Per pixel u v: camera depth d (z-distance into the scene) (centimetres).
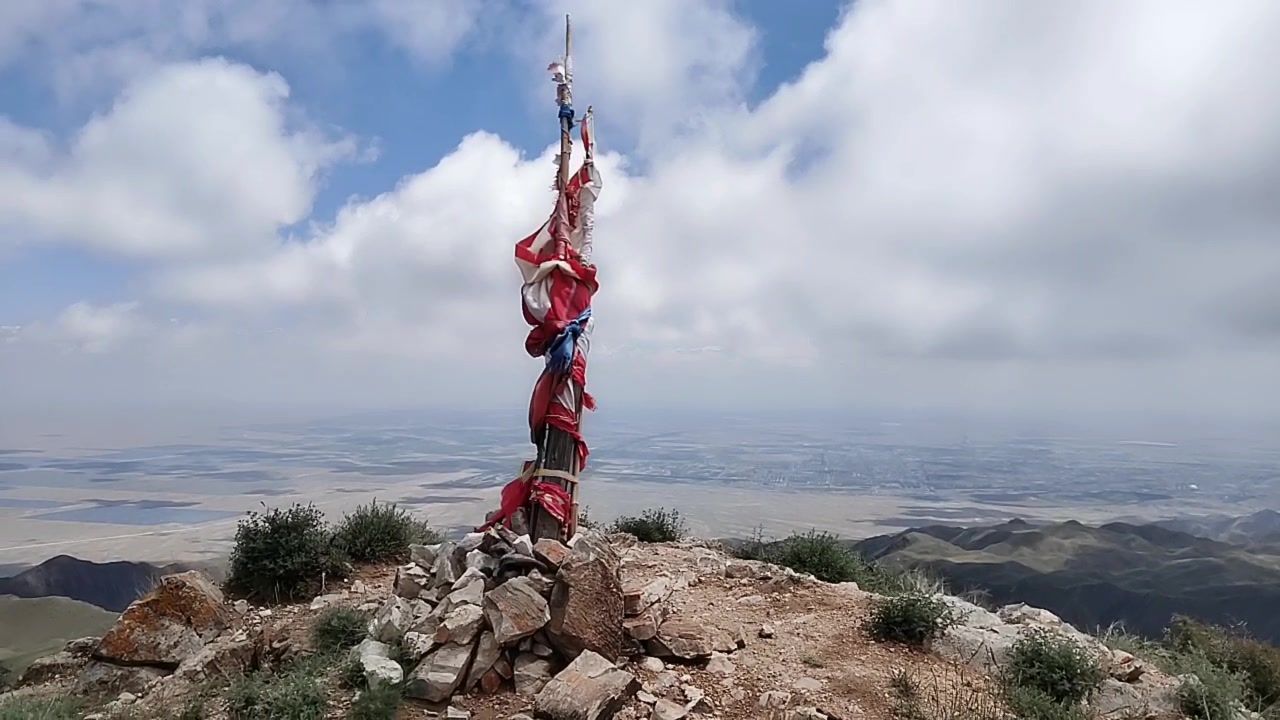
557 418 900
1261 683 920
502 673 707
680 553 1355
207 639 948
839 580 1296
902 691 763
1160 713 788
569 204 948
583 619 725
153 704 792
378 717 641
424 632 755
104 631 1078
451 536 1402
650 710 677
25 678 1002
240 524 1146
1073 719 720
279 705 673
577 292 920
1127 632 1191
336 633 852
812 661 830
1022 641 855
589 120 971
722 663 796
